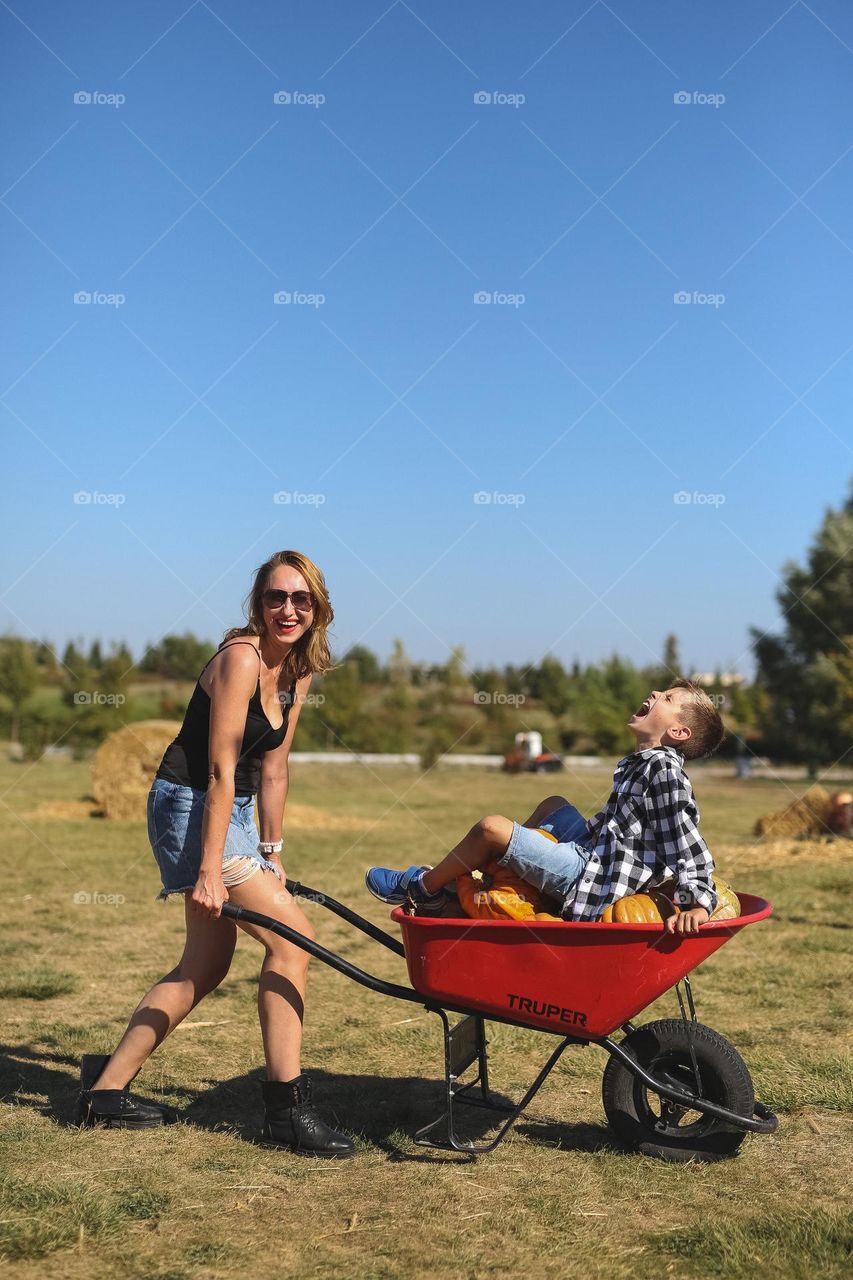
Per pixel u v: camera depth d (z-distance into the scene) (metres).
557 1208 3.11
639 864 3.47
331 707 34.66
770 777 33.09
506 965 3.39
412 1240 2.90
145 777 16.47
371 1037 5.01
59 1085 4.29
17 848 12.73
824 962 6.55
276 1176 3.35
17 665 35.72
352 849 13.02
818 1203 3.15
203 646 35.16
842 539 34.25
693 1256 2.80
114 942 7.25
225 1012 5.46
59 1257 2.78
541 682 37.34
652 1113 3.63
